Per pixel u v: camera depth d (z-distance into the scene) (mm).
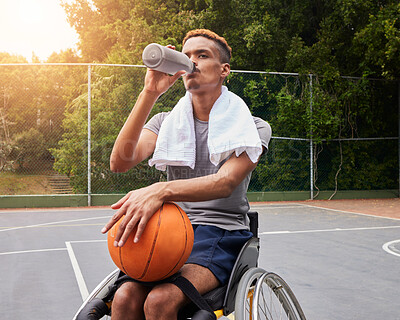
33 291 4332
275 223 9430
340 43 15969
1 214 11141
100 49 21078
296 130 14836
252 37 15906
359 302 3928
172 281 1504
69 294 4230
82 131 13570
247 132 1711
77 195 12852
